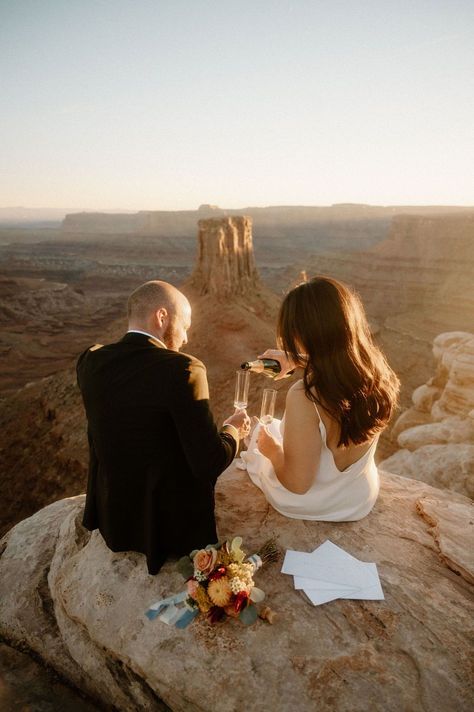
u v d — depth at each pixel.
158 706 2.06
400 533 2.75
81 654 2.30
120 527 2.35
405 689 1.83
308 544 2.60
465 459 6.32
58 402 27.89
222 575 2.09
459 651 2.00
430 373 39.44
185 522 2.31
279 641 2.03
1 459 26.52
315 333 2.07
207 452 1.99
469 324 70.88
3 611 2.69
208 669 1.93
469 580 2.40
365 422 2.21
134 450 2.09
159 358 1.97
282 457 2.58
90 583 2.40
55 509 3.57
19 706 2.24
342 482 2.62
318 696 1.81
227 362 28.23
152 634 2.09
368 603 2.24
